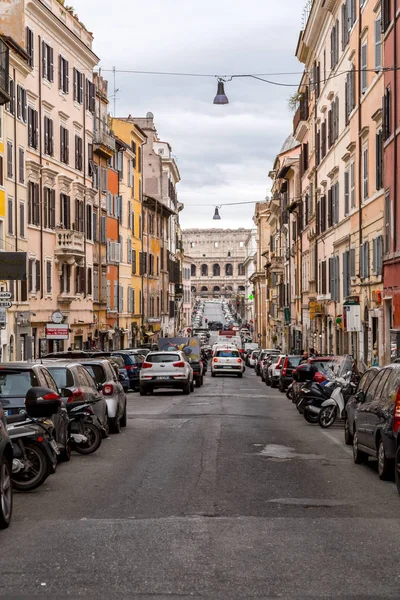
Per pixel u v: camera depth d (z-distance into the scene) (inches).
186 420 922.1
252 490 469.4
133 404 1210.6
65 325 1567.4
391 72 1093.1
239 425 863.1
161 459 599.2
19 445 467.5
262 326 4534.9
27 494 463.5
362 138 1385.3
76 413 628.4
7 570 302.0
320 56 1934.1
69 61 1963.6
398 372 518.0
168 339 2190.0
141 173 3016.7
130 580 288.8
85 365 812.0
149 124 3833.7
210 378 2215.8
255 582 286.7
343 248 1619.1
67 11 1940.2
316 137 2007.9
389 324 1186.0
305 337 2417.6
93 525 377.4
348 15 1507.1
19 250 1595.7
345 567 305.9
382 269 1184.2
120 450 657.0
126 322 2755.9
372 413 539.8
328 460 605.0
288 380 1528.1
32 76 1699.1
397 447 469.4
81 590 277.4
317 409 885.2
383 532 363.9
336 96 1670.8
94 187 2225.6
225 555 322.0
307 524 378.9
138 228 2974.9
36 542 345.4
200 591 276.4
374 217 1289.4
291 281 2896.2
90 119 2153.1
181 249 4712.1
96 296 2279.8
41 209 1749.5
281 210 3243.1
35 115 1722.4
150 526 373.7
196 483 491.5
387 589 279.0
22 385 533.0
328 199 1817.2
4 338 1497.3
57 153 1876.2
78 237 1941.4
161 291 3548.2
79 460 600.7
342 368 960.3
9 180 1535.4
